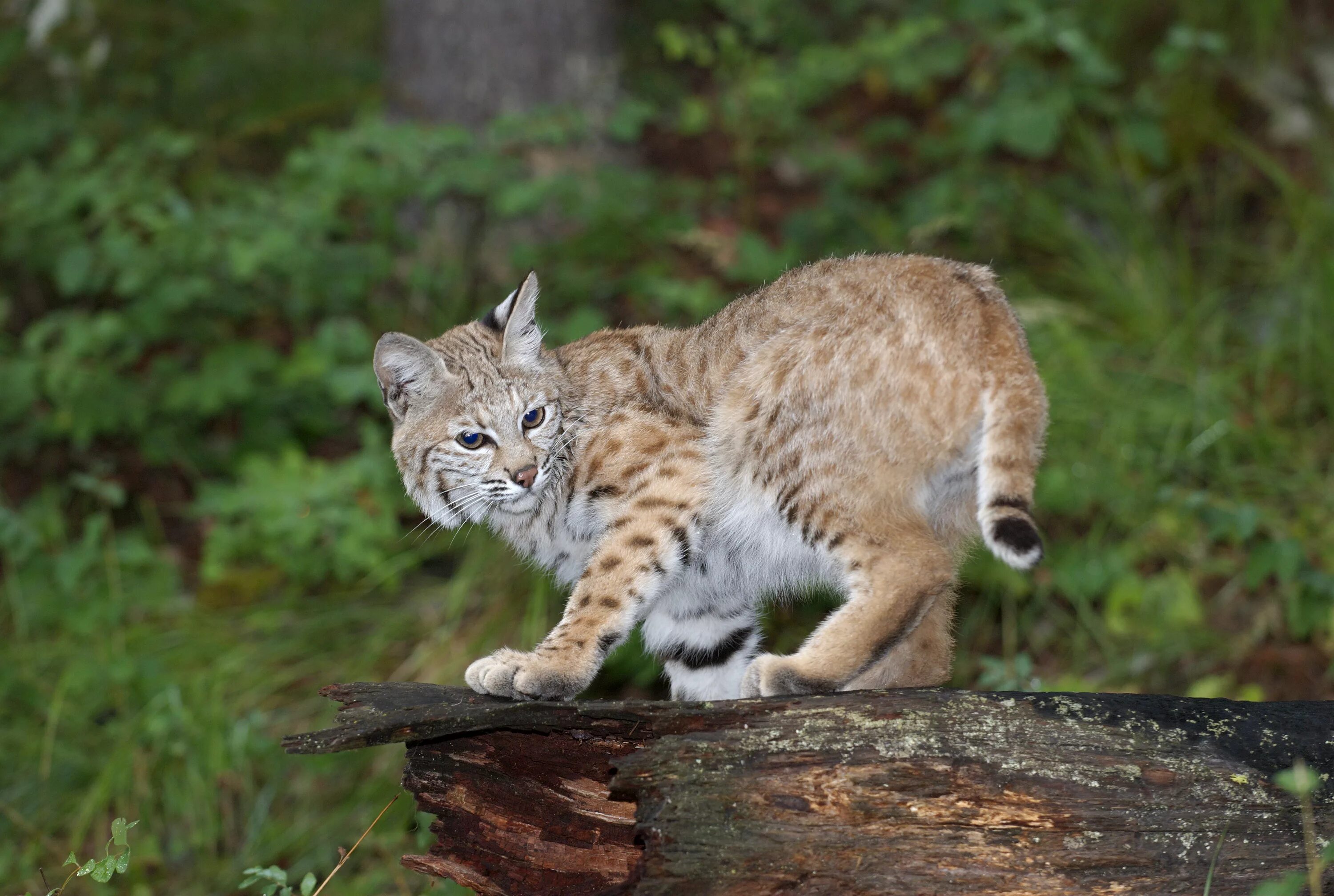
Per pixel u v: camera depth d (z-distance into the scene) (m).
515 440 7.14
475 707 5.46
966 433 6.45
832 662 6.31
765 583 7.33
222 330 12.36
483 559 10.41
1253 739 5.03
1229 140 12.79
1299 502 9.97
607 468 7.06
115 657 9.77
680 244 12.07
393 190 11.79
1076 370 10.58
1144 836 4.80
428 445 7.42
